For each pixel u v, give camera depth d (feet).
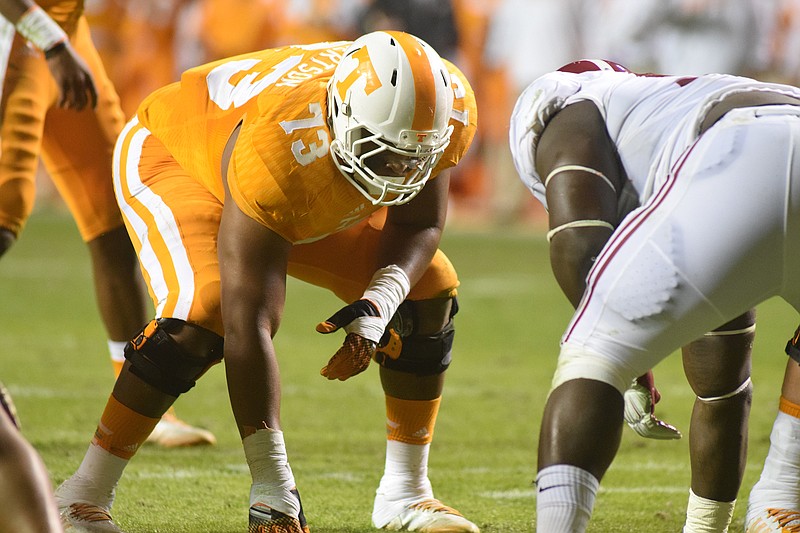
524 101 30.71
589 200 28.14
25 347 71.72
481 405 58.75
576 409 24.29
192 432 46.88
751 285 24.50
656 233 24.49
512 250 133.39
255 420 29.25
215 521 34.83
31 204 46.91
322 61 31.94
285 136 28.89
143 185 34.73
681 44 140.97
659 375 69.21
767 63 141.08
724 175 24.41
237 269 29.25
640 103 28.96
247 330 28.94
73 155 47.37
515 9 144.66
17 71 46.29
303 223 29.50
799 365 28.68
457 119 32.12
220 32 139.33
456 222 152.46
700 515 32.07
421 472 36.47
